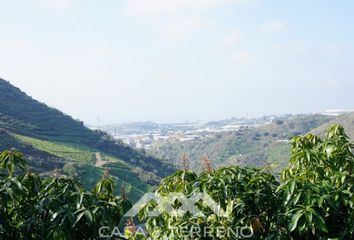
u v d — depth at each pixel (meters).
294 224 3.28
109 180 3.83
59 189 3.43
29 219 3.27
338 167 3.92
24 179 3.45
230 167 3.74
